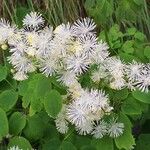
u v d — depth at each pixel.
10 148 0.26
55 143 0.28
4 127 0.26
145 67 0.28
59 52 0.26
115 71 0.27
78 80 0.28
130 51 0.31
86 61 0.27
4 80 0.29
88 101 0.26
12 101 0.27
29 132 0.28
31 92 0.27
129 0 0.31
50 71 0.27
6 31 0.28
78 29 0.27
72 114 0.26
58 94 0.26
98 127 0.27
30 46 0.27
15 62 0.27
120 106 0.28
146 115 0.31
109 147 0.27
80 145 0.28
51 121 0.29
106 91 0.28
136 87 0.27
